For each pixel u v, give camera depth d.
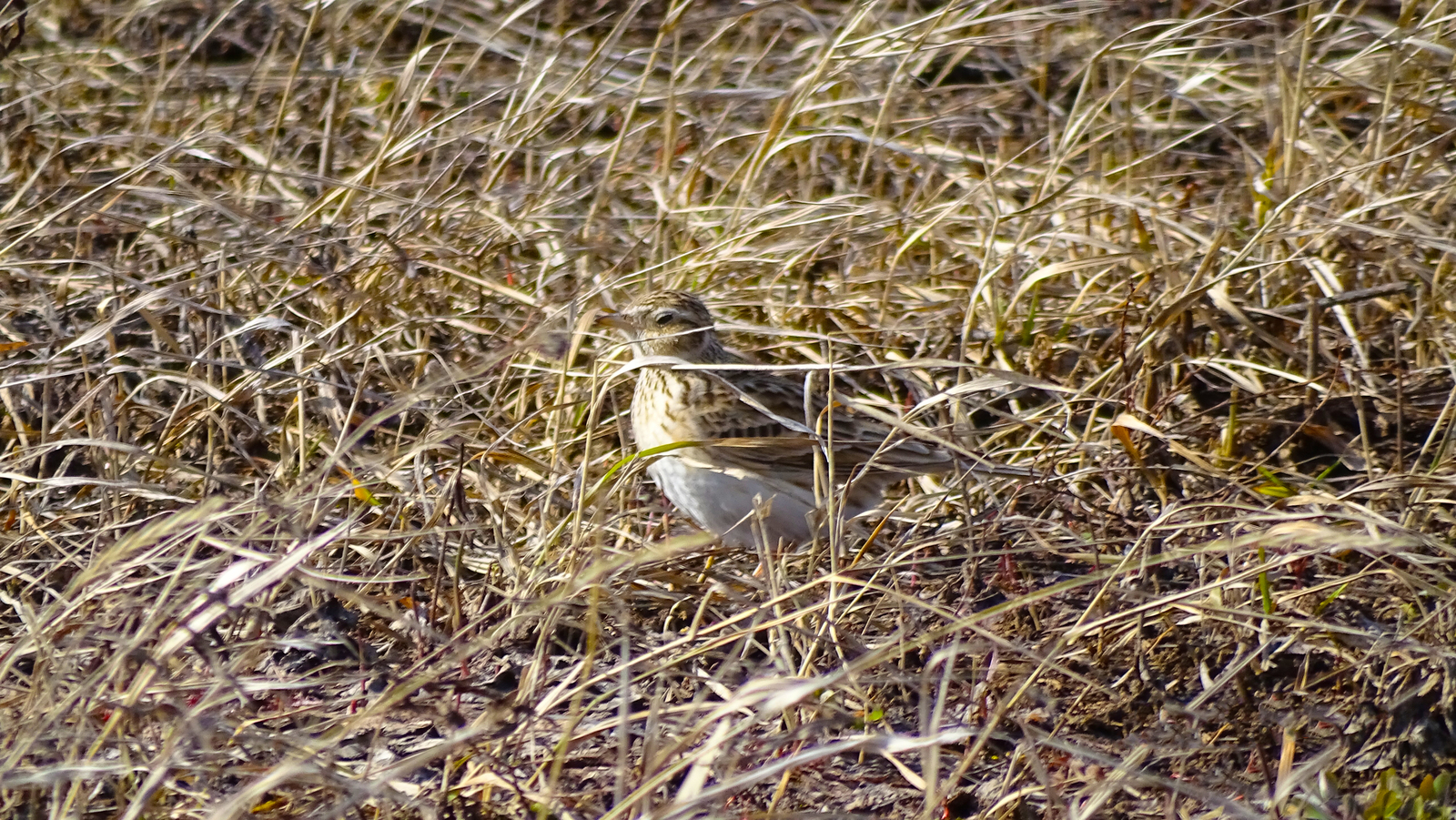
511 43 18.72
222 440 11.59
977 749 7.60
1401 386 11.66
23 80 16.80
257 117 16.70
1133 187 14.88
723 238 14.18
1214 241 12.26
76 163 15.62
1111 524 10.41
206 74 17.58
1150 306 12.20
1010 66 18.22
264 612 9.30
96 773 7.38
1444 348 11.95
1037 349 12.52
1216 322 12.01
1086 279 13.51
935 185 15.79
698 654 8.50
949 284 13.79
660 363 10.03
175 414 11.07
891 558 9.74
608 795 7.95
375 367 12.56
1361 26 17.64
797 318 13.41
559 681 9.20
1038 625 9.46
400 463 9.88
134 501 10.63
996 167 14.88
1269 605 9.09
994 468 10.14
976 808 8.12
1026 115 17.06
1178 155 15.77
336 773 7.52
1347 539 7.89
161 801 7.60
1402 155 12.92
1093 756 7.56
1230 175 15.34
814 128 16.16
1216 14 15.48
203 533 8.66
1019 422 11.48
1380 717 8.45
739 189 15.62
